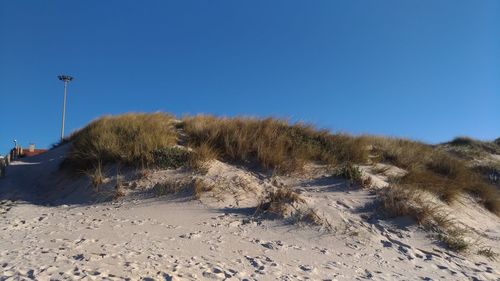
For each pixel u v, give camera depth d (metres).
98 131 14.77
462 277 6.90
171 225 8.38
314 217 8.95
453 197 11.46
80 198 11.07
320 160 12.73
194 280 5.34
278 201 9.52
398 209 9.41
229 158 12.60
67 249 6.35
